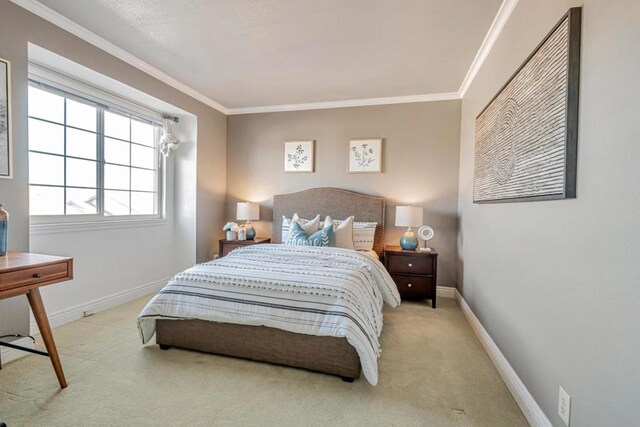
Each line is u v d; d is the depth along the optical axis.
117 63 2.81
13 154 2.04
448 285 3.80
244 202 4.43
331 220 3.83
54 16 2.25
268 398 1.69
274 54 2.82
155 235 3.73
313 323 1.88
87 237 2.91
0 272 1.43
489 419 1.57
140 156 3.65
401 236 3.95
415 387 1.83
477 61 2.83
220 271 2.25
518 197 1.76
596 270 1.10
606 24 1.08
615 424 0.99
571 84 1.25
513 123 1.86
